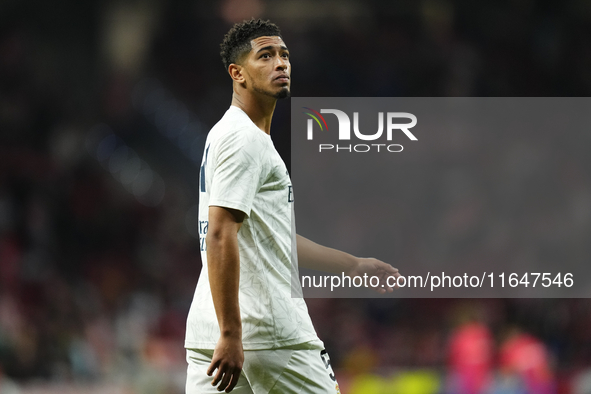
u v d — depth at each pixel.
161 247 53.94
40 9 59.66
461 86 58.72
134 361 32.81
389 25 61.69
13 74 57.75
